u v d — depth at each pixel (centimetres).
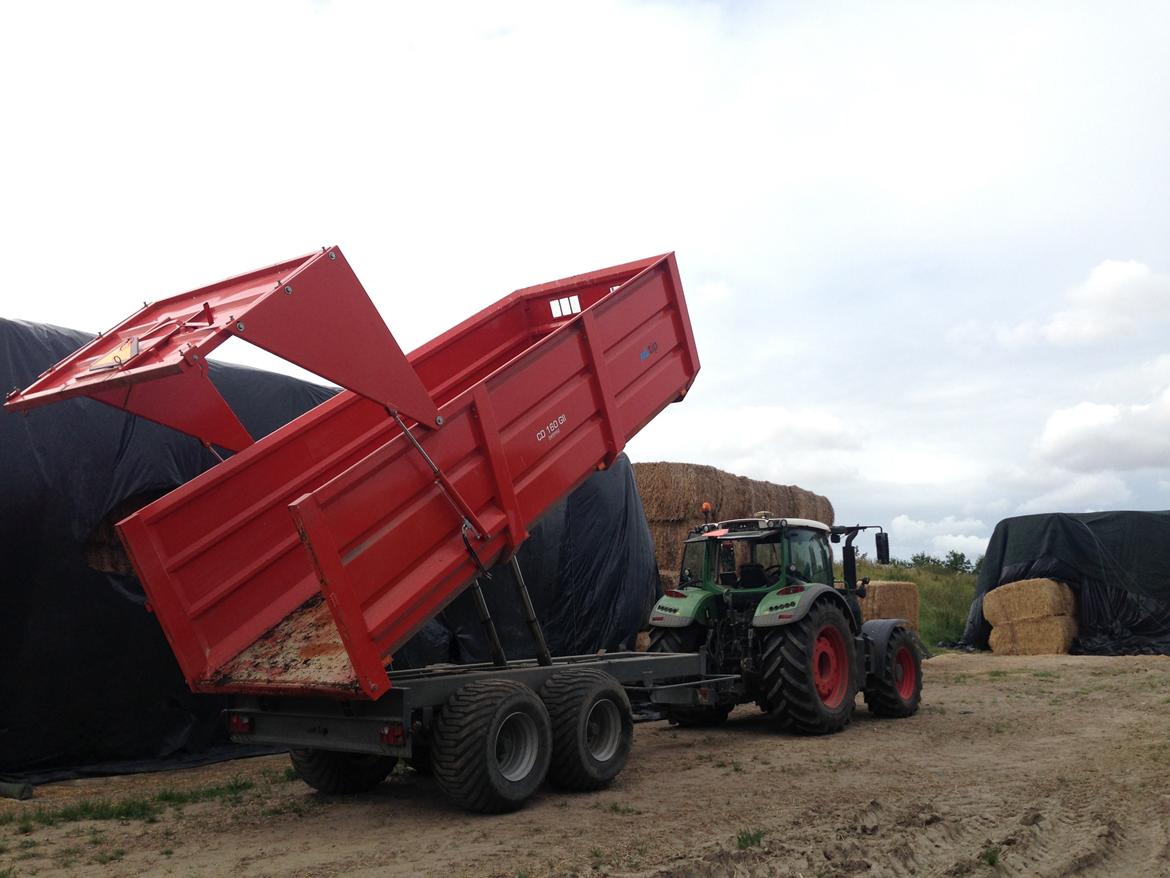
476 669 617
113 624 700
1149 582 1620
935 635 1841
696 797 540
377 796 570
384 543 492
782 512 1595
